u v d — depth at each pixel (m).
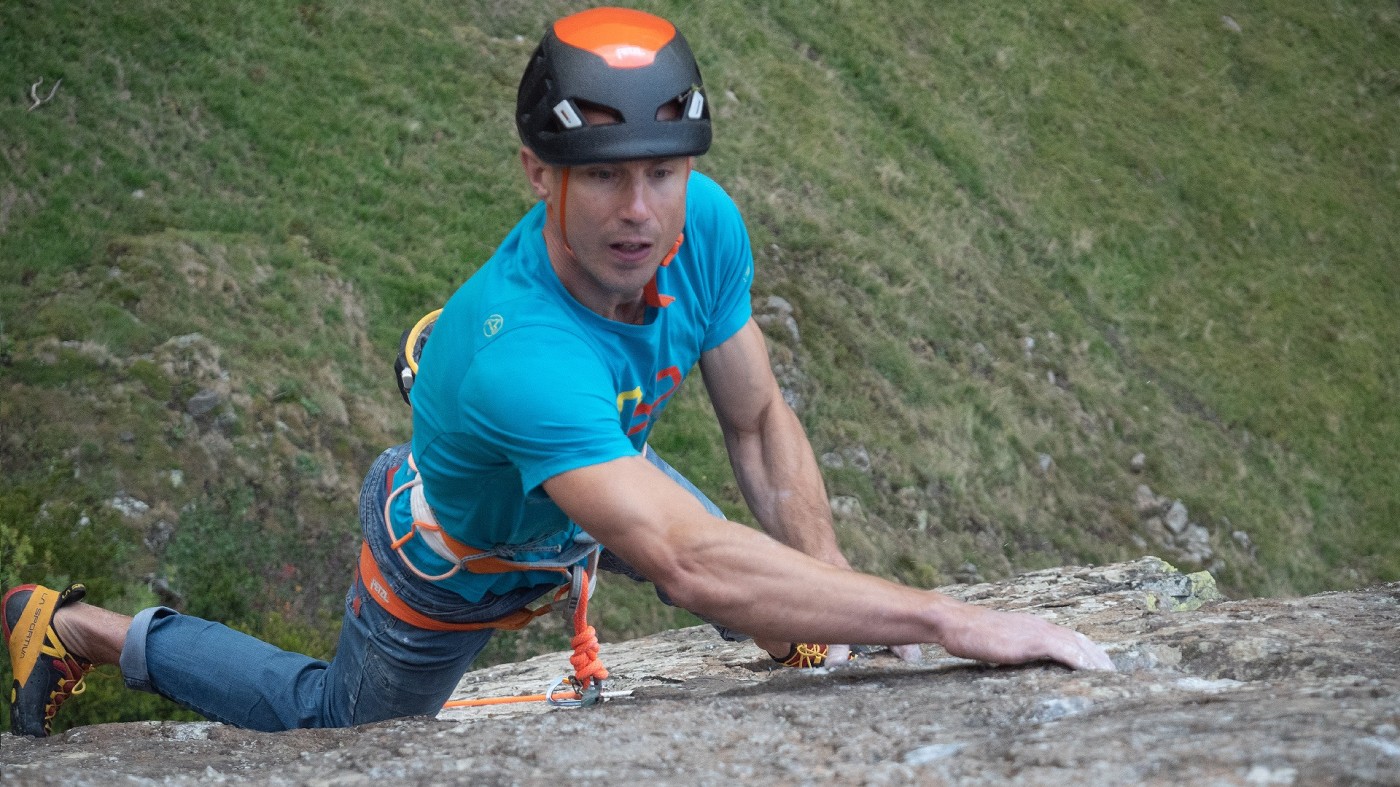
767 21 26.45
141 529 14.95
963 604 2.98
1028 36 29.70
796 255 22.61
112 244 17.45
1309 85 31.98
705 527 2.79
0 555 13.92
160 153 18.77
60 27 19.17
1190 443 24.19
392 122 20.75
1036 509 21.84
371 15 21.89
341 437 16.77
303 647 14.45
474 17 23.08
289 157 19.61
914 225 24.55
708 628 6.22
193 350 16.53
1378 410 26.16
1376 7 34.66
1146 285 26.52
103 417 15.57
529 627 15.76
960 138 26.73
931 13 28.91
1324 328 27.17
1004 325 24.05
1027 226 26.20
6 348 15.97
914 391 21.98
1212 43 31.83
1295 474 24.62
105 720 12.52
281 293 17.94
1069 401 23.59
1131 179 28.08
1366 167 30.77
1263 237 28.23
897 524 20.33
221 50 20.17
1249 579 22.64
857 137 25.39
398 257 19.30
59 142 18.16
